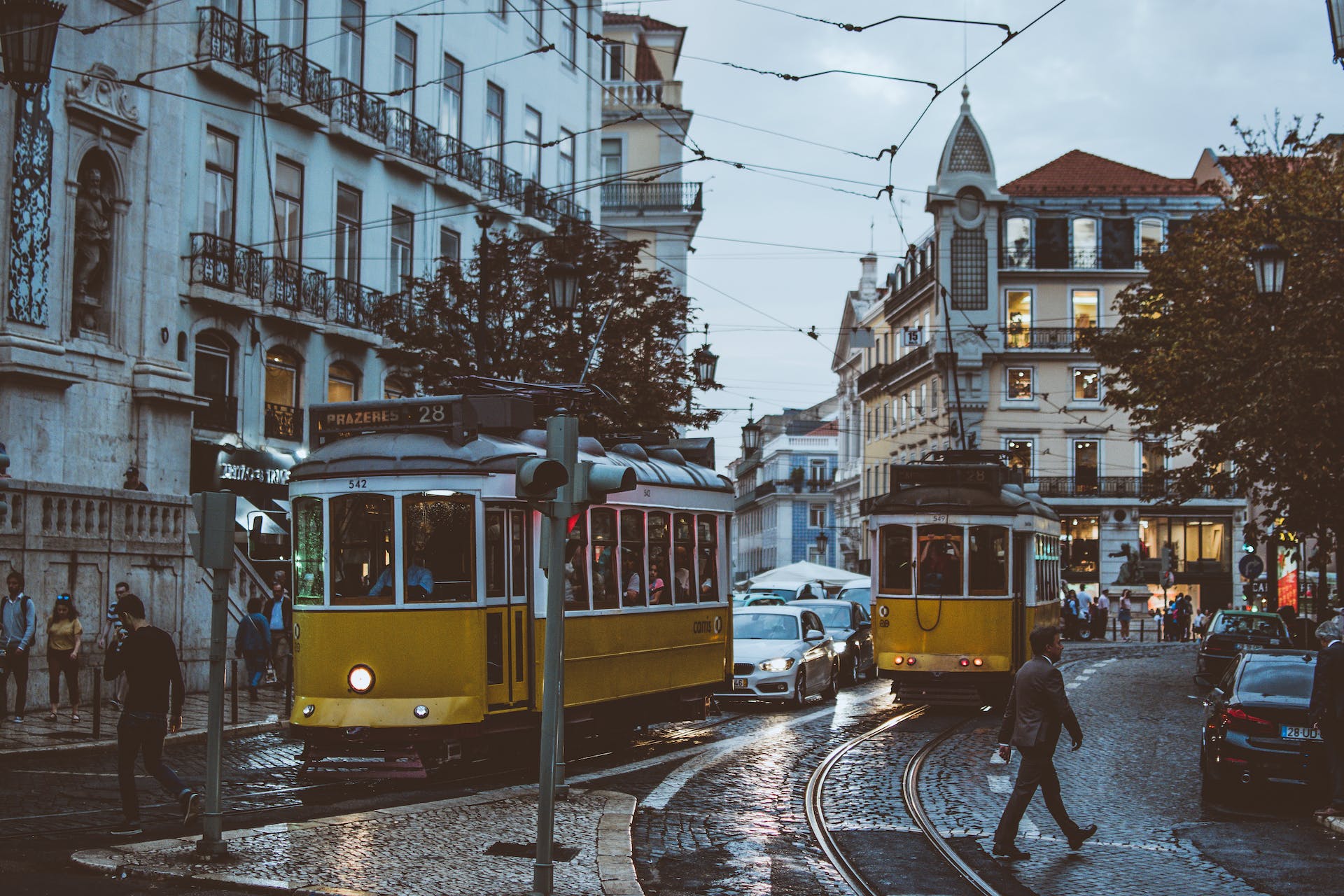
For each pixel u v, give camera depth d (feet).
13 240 79.92
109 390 87.10
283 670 84.84
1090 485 221.87
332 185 110.22
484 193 129.08
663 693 57.82
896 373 249.14
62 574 67.87
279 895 29.55
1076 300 223.10
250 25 100.78
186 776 48.14
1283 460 81.76
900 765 52.65
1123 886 33.04
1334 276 79.00
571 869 32.24
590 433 57.57
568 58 150.20
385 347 113.91
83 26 84.69
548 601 28.84
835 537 354.13
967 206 221.05
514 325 95.86
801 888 31.81
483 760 52.29
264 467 100.37
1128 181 227.81
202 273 94.73
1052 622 89.45
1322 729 43.29
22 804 41.16
